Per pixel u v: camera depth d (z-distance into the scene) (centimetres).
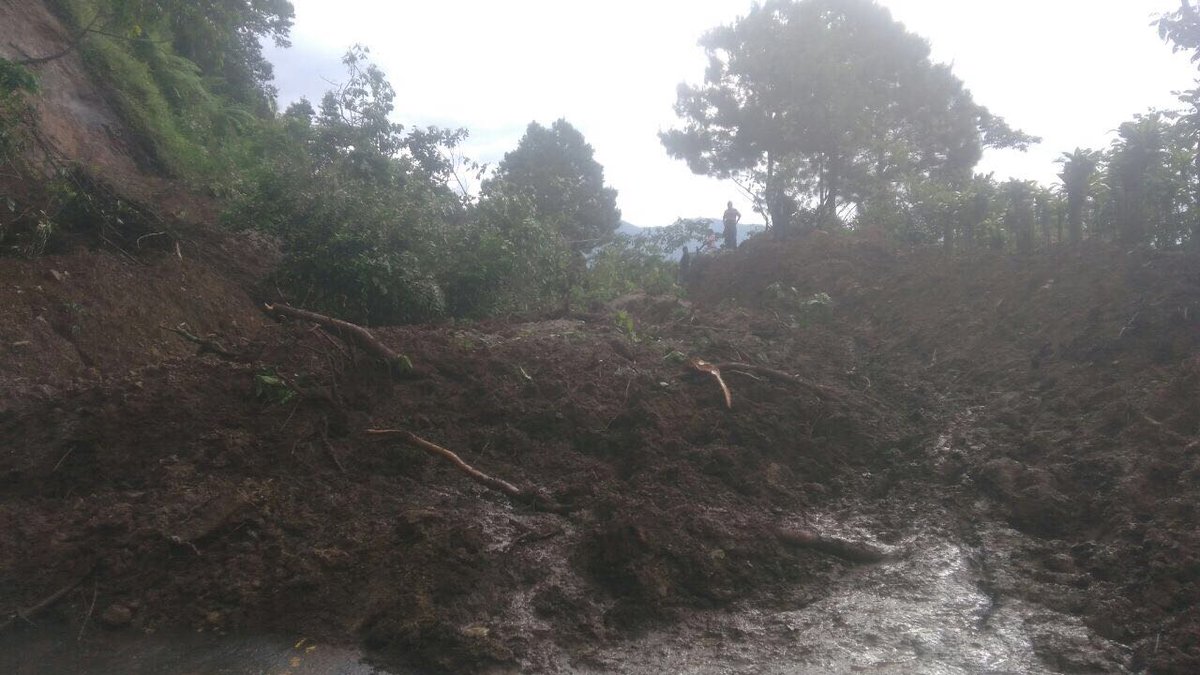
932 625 386
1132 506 451
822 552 464
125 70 1288
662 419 594
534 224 1041
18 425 510
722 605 406
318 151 1042
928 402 688
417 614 373
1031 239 980
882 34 2173
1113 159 820
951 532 481
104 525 423
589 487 511
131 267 778
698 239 1891
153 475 473
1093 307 722
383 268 841
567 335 795
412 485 501
